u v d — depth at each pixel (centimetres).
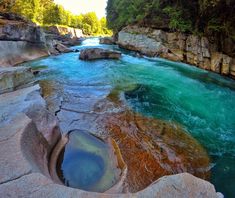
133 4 2605
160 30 1923
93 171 418
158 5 1878
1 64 1309
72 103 782
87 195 242
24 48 1645
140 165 469
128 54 2067
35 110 488
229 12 1229
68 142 509
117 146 529
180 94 975
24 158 295
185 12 1616
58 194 242
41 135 425
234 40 1214
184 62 1661
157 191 245
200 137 635
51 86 969
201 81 1187
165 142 579
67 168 420
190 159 521
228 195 445
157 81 1148
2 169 274
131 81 1126
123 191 374
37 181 258
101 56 1703
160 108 807
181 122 712
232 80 1229
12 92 609
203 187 254
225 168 515
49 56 1817
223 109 841
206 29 1435
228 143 614
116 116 703
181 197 240
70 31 5297
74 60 1638
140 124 664
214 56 1383
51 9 5300
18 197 235
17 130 367
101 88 982
